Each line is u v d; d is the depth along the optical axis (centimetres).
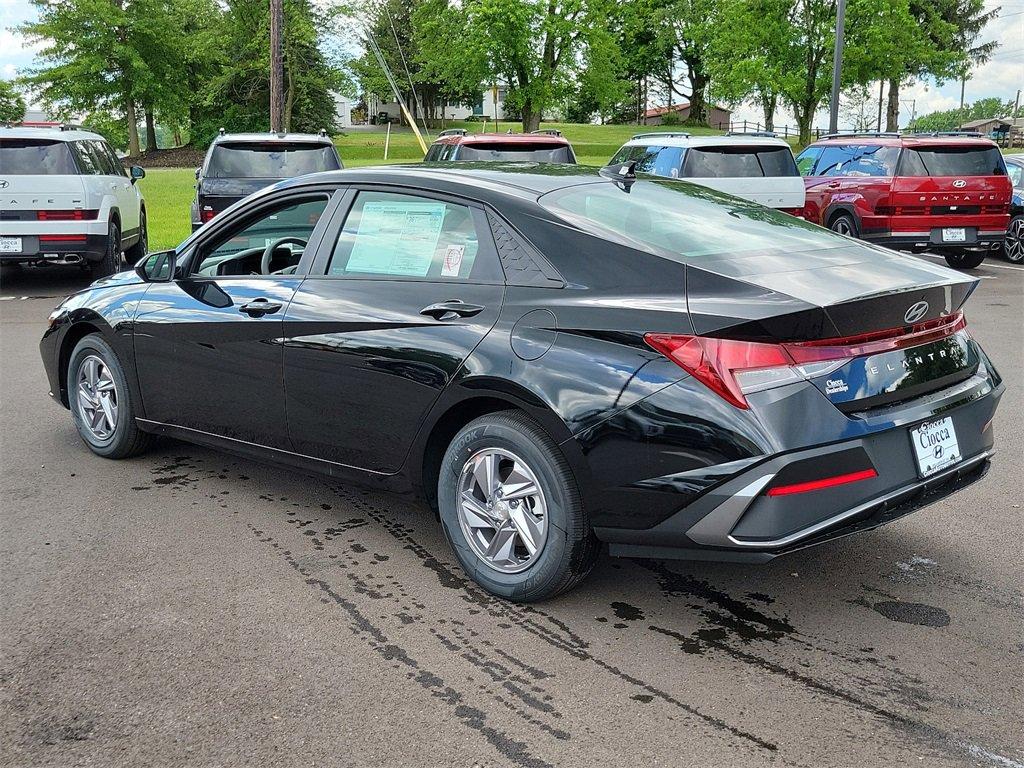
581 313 323
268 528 425
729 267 318
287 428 423
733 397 291
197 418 468
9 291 1227
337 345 389
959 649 313
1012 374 736
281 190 439
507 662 305
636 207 374
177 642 317
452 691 287
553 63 4275
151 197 2725
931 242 1250
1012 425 596
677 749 256
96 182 1182
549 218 348
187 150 6300
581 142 5994
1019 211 1436
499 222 359
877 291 303
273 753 254
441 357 353
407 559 391
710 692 286
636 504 309
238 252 495
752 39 3512
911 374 320
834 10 3475
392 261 390
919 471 321
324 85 5444
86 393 528
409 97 8638
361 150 5603
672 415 298
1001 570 377
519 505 342
